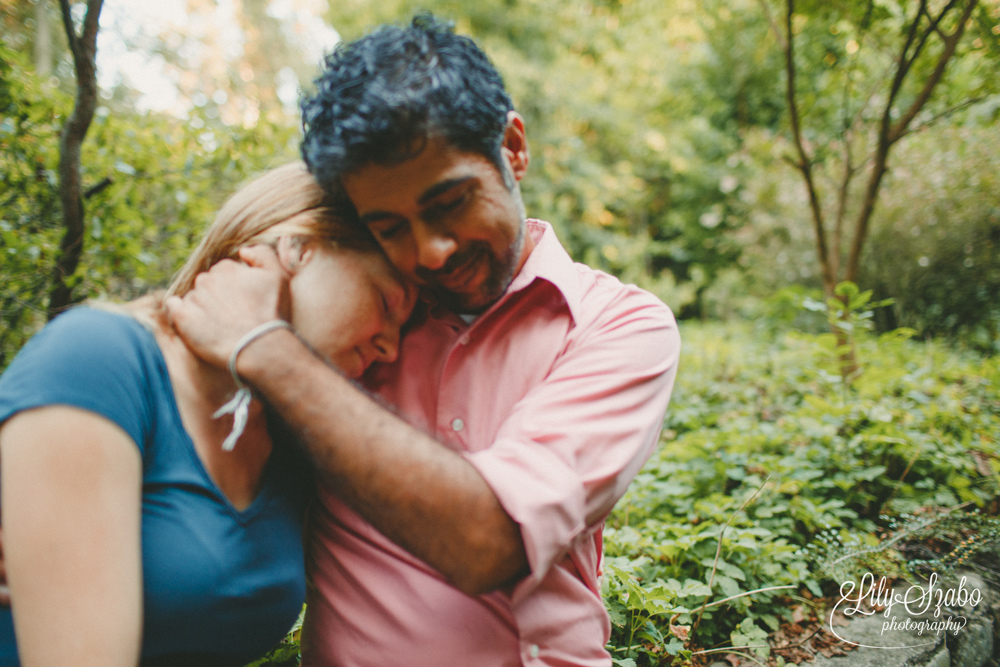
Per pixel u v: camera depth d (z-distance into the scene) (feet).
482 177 2.82
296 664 4.80
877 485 8.41
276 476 3.05
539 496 2.61
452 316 3.48
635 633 5.44
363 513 2.57
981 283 20.39
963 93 13.24
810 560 7.00
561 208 35.83
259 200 2.99
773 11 17.67
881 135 12.08
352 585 3.19
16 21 16.38
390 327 3.20
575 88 37.19
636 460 3.04
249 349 2.54
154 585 2.45
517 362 3.31
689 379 14.53
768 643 5.84
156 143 9.62
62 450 2.18
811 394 12.16
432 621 2.99
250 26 36.11
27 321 8.57
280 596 2.84
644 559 5.70
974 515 7.16
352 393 2.60
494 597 3.03
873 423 9.09
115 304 2.76
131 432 2.38
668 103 37.91
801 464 8.13
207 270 2.97
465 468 2.60
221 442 2.74
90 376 2.30
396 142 2.57
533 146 36.01
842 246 22.80
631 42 37.40
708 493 8.41
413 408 3.43
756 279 29.12
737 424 9.95
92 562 2.17
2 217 8.18
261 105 10.99
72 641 2.11
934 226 21.29
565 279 3.36
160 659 2.62
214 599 2.56
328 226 2.96
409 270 2.99
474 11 35.94
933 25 11.00
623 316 3.32
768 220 28.09
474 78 2.77
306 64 38.27
